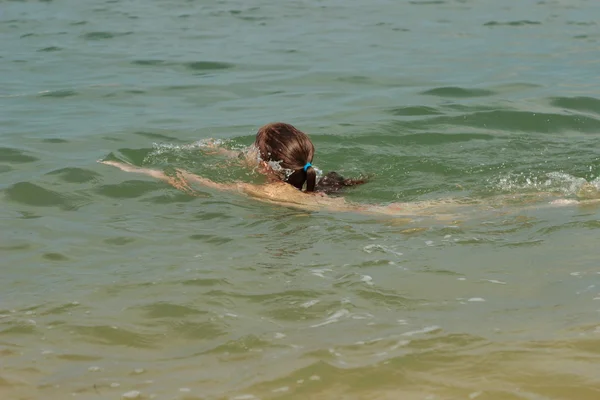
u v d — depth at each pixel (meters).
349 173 9.97
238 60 16.73
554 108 12.73
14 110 13.00
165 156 10.44
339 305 6.27
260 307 6.29
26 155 10.48
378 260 7.11
